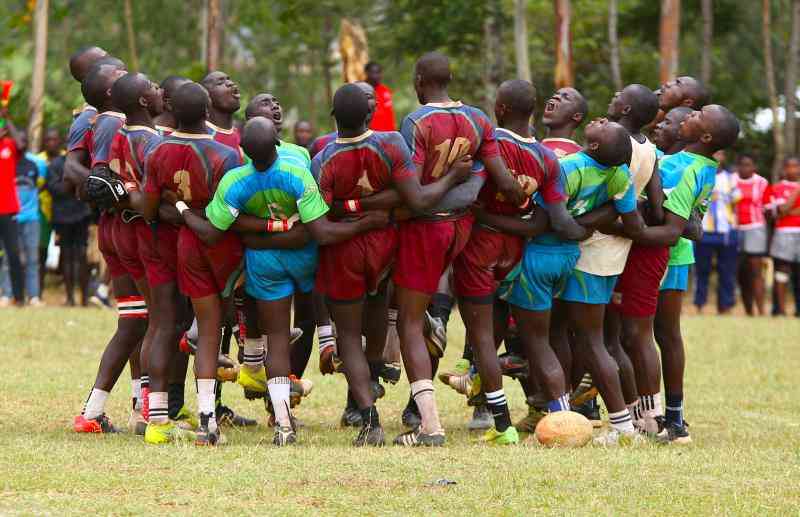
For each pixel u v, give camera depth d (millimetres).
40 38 65250
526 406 31469
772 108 75000
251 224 22719
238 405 30547
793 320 56625
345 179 22500
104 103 25625
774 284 61781
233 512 17281
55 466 20297
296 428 26250
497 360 23969
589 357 24406
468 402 26562
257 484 19016
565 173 23453
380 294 25344
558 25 60375
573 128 24953
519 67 62375
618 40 84125
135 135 24219
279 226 22672
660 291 25797
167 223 23750
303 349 27922
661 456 22172
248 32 101250
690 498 18531
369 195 22672
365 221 22719
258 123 22078
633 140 24250
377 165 22422
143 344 24938
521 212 23625
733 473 20688
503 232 23609
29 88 80062
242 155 25109
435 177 22906
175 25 89500
